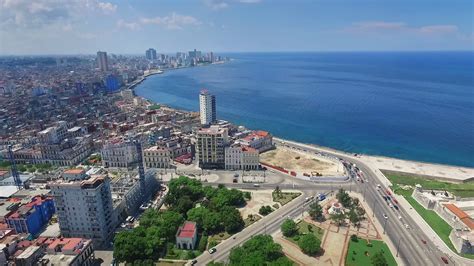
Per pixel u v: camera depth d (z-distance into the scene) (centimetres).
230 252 19150
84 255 18325
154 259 19200
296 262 18762
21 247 18050
